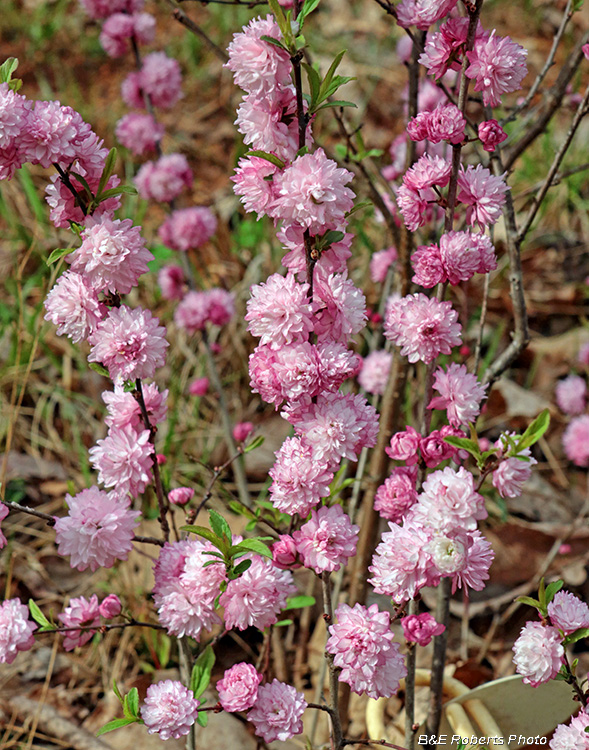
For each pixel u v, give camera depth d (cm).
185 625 79
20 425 134
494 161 92
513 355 94
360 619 75
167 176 118
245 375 141
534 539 111
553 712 90
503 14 231
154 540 83
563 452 135
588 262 160
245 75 75
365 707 98
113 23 119
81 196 79
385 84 204
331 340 77
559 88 94
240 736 96
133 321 78
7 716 100
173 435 129
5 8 228
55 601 110
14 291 143
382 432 95
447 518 74
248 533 106
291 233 76
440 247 78
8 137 76
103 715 101
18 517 121
